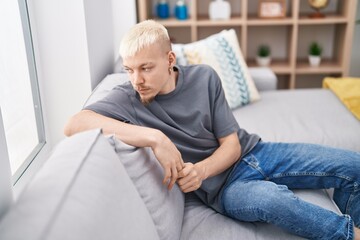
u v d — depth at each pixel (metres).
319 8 3.31
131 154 1.26
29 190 0.93
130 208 1.06
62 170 0.99
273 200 1.32
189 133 1.49
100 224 0.90
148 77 1.34
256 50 3.64
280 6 3.34
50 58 1.97
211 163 1.44
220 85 1.60
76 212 0.87
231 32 2.54
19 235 0.79
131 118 1.43
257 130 2.16
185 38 3.61
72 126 1.33
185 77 1.53
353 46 3.63
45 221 0.82
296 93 2.64
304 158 1.55
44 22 1.91
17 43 1.79
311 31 3.60
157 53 1.34
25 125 1.85
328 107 2.42
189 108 1.50
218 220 1.45
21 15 1.84
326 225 1.30
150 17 3.37
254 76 2.68
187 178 1.34
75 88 2.02
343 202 1.57
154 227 1.18
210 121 1.54
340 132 2.13
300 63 3.51
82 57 1.98
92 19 2.06
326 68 3.35
